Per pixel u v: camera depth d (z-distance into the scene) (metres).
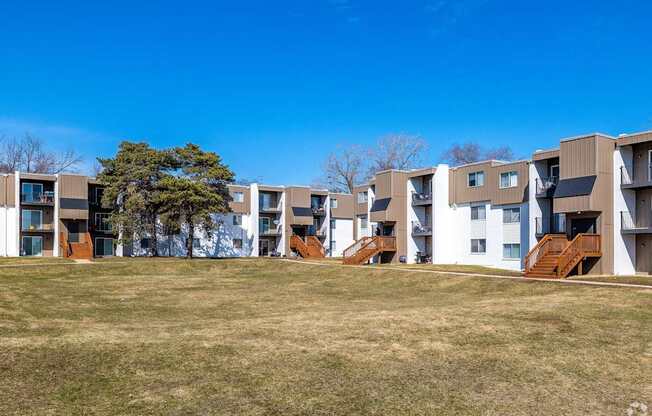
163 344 11.61
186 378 9.45
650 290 19.33
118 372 9.74
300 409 8.11
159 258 49.03
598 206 28.17
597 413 8.18
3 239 48.12
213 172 50.12
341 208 67.44
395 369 10.09
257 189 60.91
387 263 43.75
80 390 8.81
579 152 29.23
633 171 29.33
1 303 20.14
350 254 44.31
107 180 50.38
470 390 9.06
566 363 10.60
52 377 9.42
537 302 17.53
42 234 49.94
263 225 62.56
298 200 61.94
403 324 13.82
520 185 37.88
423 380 9.52
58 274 35.25
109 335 12.66
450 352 11.24
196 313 18.72
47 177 49.28
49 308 19.58
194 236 57.44
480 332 12.91
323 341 12.07
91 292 25.84
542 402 8.59
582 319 14.41
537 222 33.62
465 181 42.47
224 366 10.12
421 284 28.28
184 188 47.19
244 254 59.88
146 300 22.98
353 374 9.77
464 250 42.22
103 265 39.66
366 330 13.16
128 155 49.62
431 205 44.75
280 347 11.49
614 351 11.44
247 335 12.69
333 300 22.86
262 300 23.00
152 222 51.16
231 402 8.35
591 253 27.80
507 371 10.08
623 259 29.02
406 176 46.16
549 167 33.72
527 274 28.27
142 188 50.09
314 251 56.75
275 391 8.84
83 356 10.64
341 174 82.06
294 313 17.56
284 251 61.59
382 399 8.57
